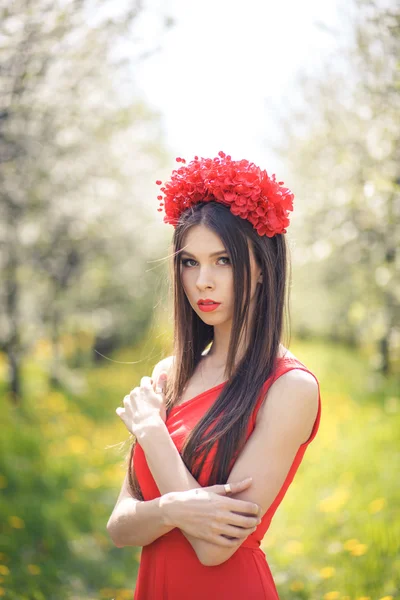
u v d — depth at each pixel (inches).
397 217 149.2
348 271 273.9
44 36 138.1
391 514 147.8
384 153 139.8
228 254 72.2
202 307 74.4
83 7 137.9
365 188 135.9
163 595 74.0
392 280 188.5
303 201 181.6
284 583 135.6
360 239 178.4
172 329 83.6
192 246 73.2
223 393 74.2
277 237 76.5
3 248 278.5
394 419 216.2
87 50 147.6
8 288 304.7
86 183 262.2
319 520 160.6
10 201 224.4
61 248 326.0
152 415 75.2
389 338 261.3
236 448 71.0
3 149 176.2
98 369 469.7
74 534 167.6
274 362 73.8
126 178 315.6
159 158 358.6
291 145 184.9
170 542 74.4
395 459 181.8
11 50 138.1
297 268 320.8
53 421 286.8
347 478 179.6
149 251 405.7
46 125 173.8
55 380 359.9
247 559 73.1
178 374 81.3
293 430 70.5
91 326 436.8
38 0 133.3
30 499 178.9
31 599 130.0
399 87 122.8
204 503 66.7
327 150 168.7
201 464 71.3
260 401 72.1
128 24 143.4
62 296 364.5
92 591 147.0
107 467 233.6
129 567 161.6
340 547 141.1
